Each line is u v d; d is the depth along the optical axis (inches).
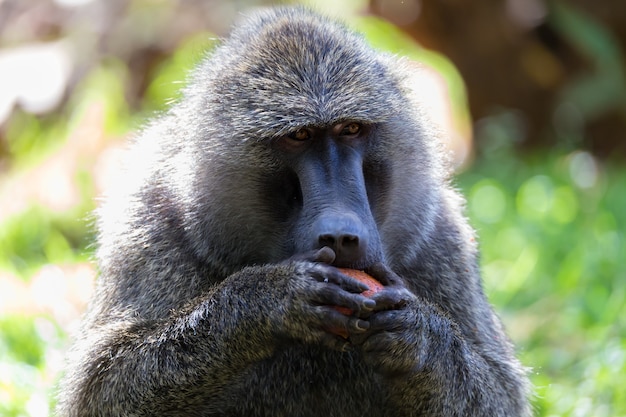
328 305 473.7
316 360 545.3
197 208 538.3
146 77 1400.1
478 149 1464.1
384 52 580.4
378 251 492.7
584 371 729.6
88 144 1222.9
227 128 527.5
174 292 545.6
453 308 580.4
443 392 518.9
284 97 511.5
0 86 1343.5
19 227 1124.5
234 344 496.4
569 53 1434.5
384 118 522.0
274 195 528.7
